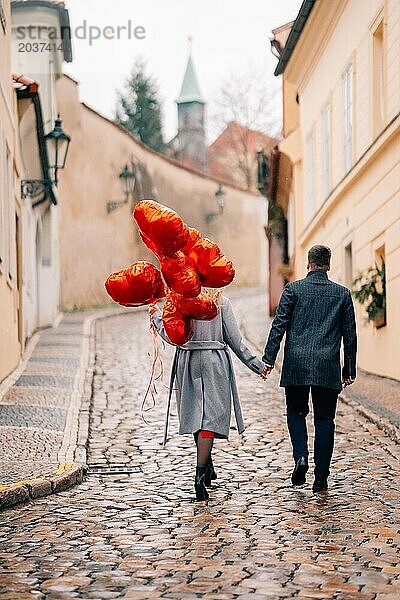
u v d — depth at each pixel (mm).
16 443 10008
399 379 14859
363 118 16797
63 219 32625
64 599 5086
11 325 16734
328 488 8062
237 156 61094
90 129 34969
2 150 15344
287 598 5066
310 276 8453
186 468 9102
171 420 12109
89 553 6062
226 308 8195
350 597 5078
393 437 10398
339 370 8219
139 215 7430
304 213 24781
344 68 18453
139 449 10133
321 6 19141
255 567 5680
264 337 23812
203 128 67562
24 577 5516
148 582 5395
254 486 8234
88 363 18500
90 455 9781
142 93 61438
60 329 26422
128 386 15492
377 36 15906
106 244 36406
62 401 13258
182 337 7793
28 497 7781
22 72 26297
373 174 16188
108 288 7684
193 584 5336
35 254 24891
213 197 48781
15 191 18219
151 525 6852
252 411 12781
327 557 5902
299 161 25844
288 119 27578
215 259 7652
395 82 14430
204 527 6762
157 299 7891
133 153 39062
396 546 6168
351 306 8352
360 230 17453
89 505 7578
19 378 15742
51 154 20078
